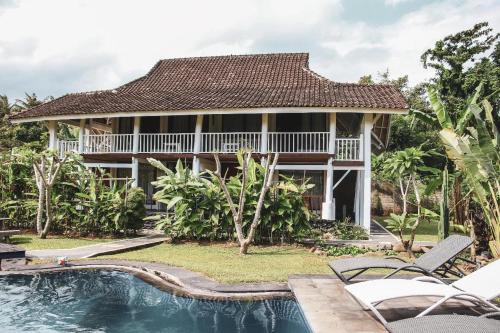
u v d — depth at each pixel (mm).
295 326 5480
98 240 12859
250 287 6902
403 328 3623
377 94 16875
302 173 19484
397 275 7852
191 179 12664
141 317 5879
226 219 12266
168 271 8086
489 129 14242
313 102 15734
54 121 19828
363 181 16469
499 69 21812
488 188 8805
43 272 8438
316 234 13727
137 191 13953
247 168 11609
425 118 14750
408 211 23891
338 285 6902
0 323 5695
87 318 5887
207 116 20750
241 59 23969
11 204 14352
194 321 5703
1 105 42781
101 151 19312
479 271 5609
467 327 3504
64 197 13828
